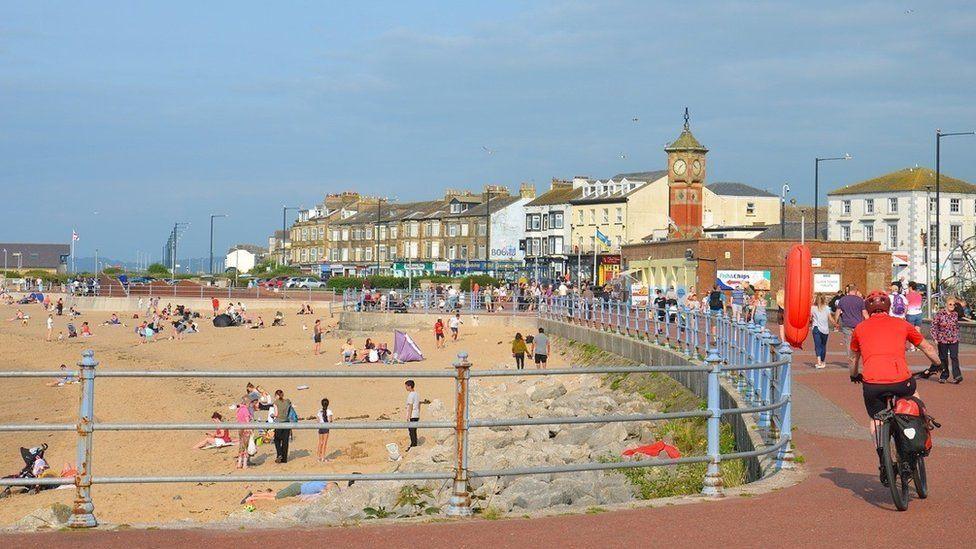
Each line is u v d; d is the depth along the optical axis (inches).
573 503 536.1
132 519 754.2
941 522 366.3
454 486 400.2
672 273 2374.5
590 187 4323.3
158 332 2775.6
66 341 2714.1
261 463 1004.6
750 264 2250.2
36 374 379.2
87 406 379.9
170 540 350.0
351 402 1392.7
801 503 405.4
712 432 435.8
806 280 840.9
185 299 3595.0
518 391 1391.5
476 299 2581.2
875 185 3875.5
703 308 1632.6
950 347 848.3
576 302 1911.9
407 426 398.9
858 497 416.2
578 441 873.5
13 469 1058.1
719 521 374.3
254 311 3344.0
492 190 5142.7
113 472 981.8
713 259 2242.9
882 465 398.0
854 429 613.9
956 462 492.7
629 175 4286.4
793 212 4301.2
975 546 332.5
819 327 970.7
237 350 2327.8
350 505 633.0
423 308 2596.0
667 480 569.3
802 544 337.7
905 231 3777.1
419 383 1566.2
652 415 425.1
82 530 368.5
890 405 398.9
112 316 3380.9
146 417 1376.7
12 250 7721.5
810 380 876.0
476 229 4940.9
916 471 400.5
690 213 2647.6
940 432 595.5
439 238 5152.6
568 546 339.3
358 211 5994.1
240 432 987.9
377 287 4279.0
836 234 3969.0
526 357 1834.4
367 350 2015.3
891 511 386.6
